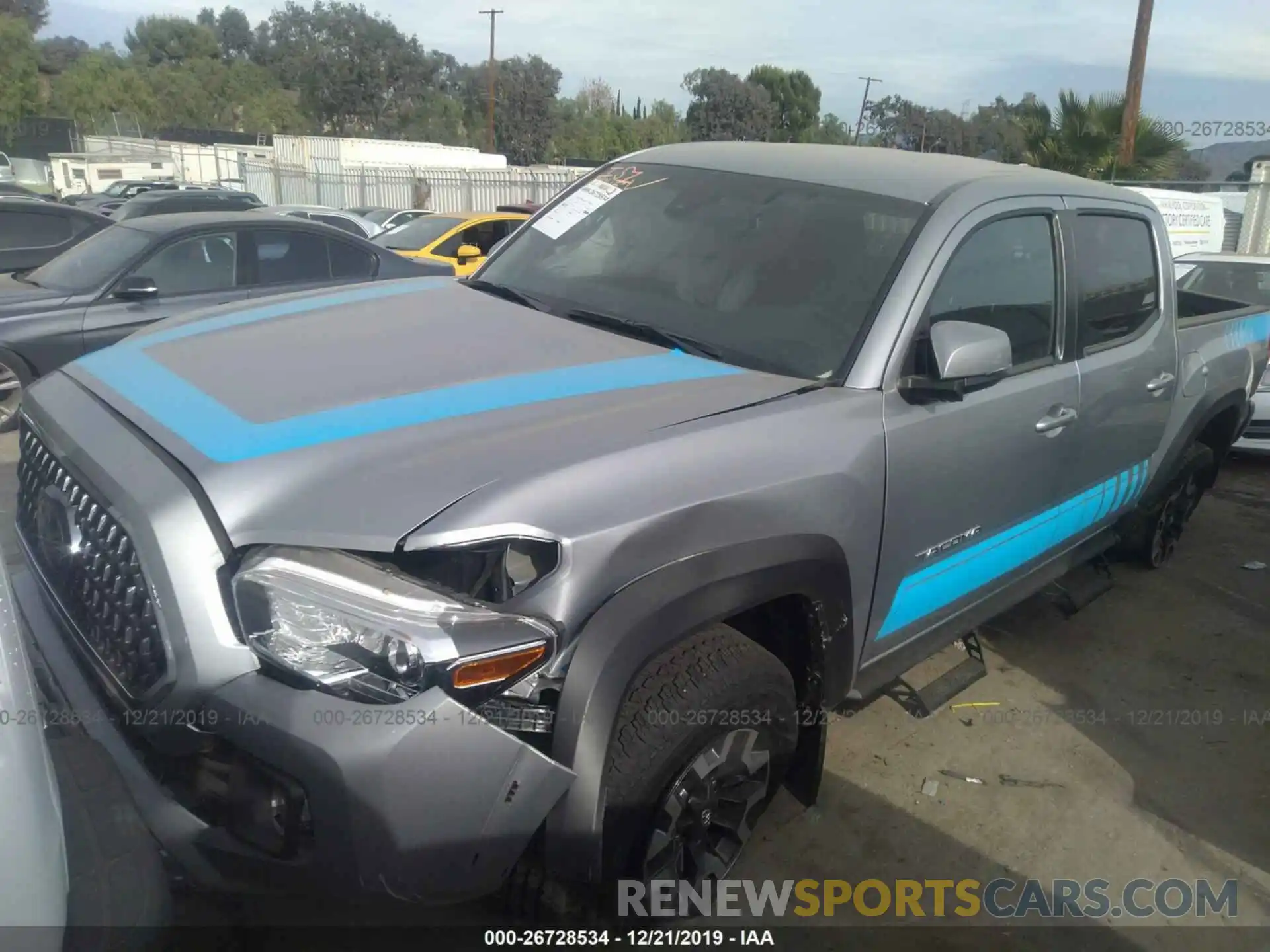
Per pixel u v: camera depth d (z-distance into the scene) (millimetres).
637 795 2172
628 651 2039
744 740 2418
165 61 74938
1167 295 4160
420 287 3441
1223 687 4148
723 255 3143
